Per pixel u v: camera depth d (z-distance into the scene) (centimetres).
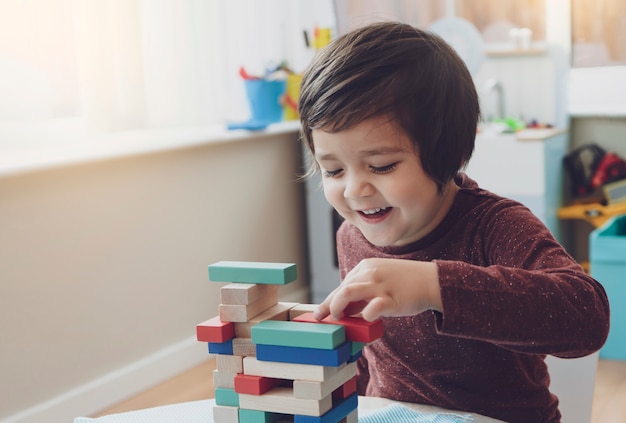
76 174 195
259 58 276
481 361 82
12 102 190
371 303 56
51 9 195
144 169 217
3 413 179
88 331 200
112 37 212
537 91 289
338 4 292
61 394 193
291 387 60
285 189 282
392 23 72
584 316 62
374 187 67
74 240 196
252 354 59
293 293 288
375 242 71
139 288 217
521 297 60
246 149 261
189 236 235
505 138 254
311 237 288
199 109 243
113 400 206
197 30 242
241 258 260
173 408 79
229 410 60
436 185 71
